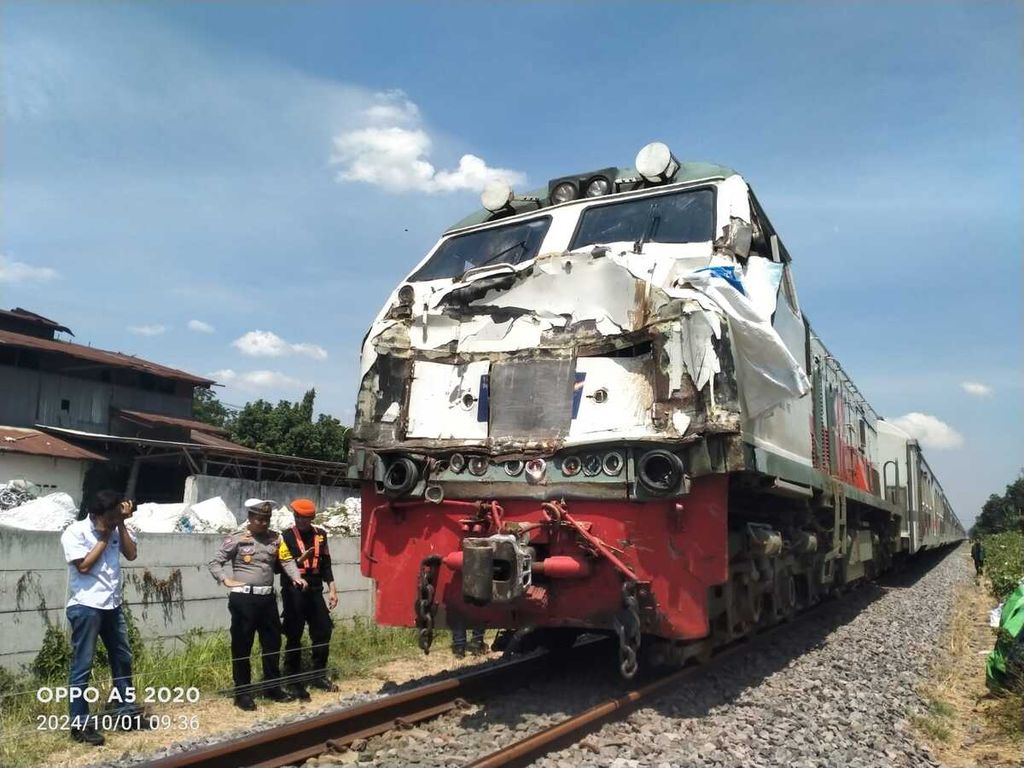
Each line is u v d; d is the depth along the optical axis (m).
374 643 9.18
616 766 4.48
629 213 7.06
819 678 7.18
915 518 19.97
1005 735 6.37
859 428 13.14
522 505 6.04
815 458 8.66
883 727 6.01
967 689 8.26
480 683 6.39
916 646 9.97
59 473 23.75
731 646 7.91
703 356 5.56
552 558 5.75
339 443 36.47
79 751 5.57
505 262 7.25
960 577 25.19
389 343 6.82
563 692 6.25
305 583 7.41
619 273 6.06
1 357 26.36
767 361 5.96
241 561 7.13
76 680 5.85
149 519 12.81
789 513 7.97
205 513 13.30
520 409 6.21
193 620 8.24
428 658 8.91
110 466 26.02
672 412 5.62
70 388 28.00
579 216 7.24
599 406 5.94
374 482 6.65
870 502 12.67
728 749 4.96
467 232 7.84
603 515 5.78
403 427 6.61
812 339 9.16
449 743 5.02
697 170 7.24
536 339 6.32
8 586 6.67
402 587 6.46
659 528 5.62
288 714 6.56
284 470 27.00
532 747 4.53
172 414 31.86
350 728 5.26
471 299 6.61
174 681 7.14
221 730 6.07
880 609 13.02
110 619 6.23
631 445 5.70
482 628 6.16
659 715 5.58
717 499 5.52
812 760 4.95
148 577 7.82
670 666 6.66
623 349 5.96
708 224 6.63
